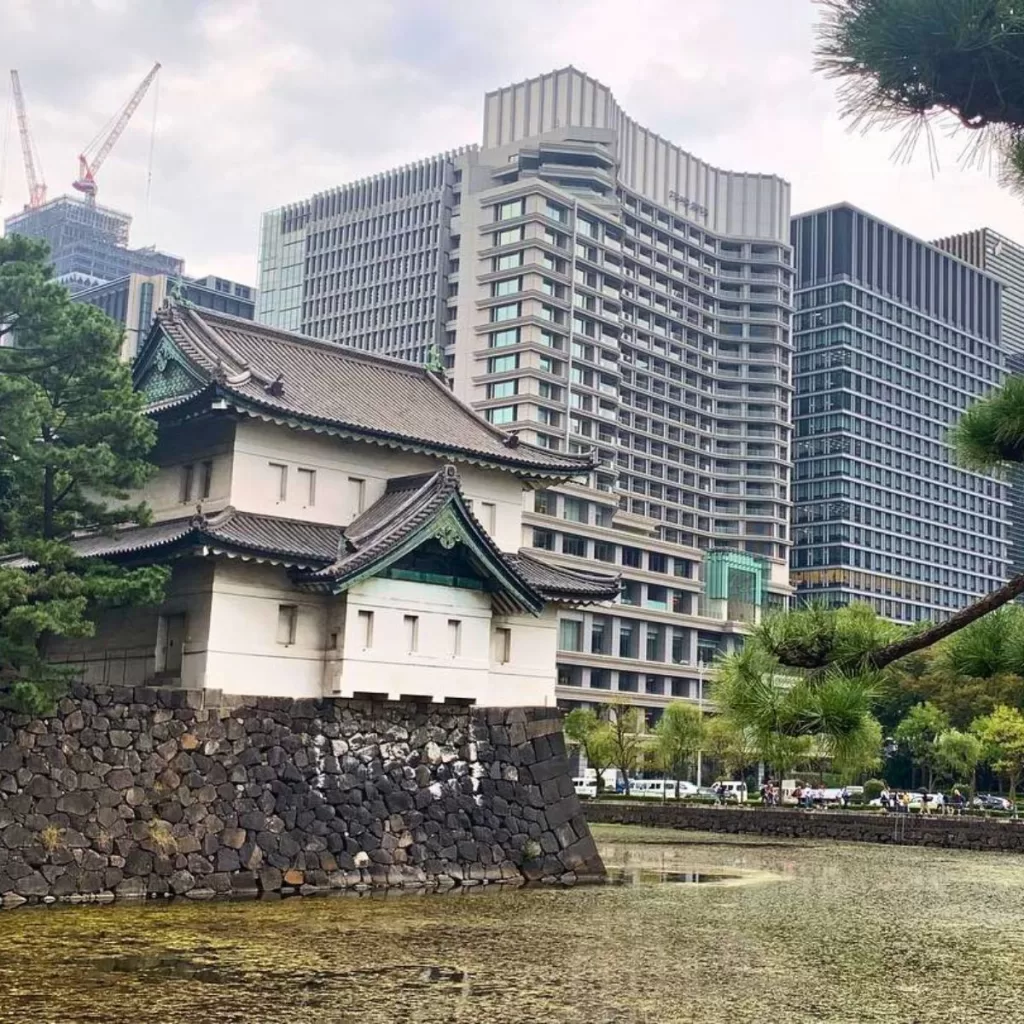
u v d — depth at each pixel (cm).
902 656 1162
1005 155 1023
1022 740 8712
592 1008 2172
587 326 16512
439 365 5481
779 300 19238
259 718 3800
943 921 3584
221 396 3928
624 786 10488
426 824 4053
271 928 2969
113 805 3450
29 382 3322
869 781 10956
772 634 1181
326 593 3953
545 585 4550
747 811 7925
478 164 17175
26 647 3284
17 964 2448
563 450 15875
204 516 3838
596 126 17588
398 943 2820
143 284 19912
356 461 4419
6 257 3484
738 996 2331
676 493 18038
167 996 2178
